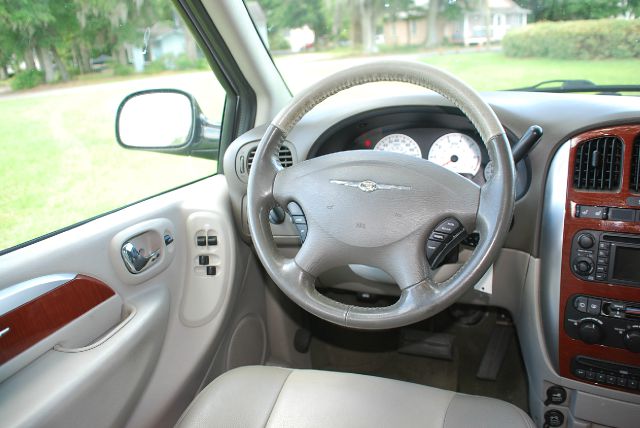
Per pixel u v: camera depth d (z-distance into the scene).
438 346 1.82
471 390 1.71
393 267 0.93
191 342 1.33
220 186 1.55
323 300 0.98
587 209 1.12
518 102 1.32
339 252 0.96
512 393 1.68
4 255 0.92
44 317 0.90
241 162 1.47
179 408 1.25
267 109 1.71
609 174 1.10
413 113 1.43
